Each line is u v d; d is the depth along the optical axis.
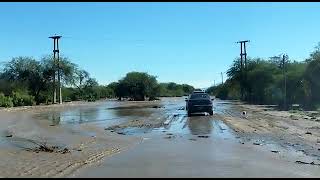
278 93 62.97
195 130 26.73
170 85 180.75
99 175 12.54
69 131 27.92
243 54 87.12
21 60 84.00
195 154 16.52
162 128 28.88
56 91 88.25
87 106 72.19
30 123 35.41
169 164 14.30
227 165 14.04
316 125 28.78
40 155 16.41
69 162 14.81
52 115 47.50
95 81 112.94
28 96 77.00
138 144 20.31
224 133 24.61
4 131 28.05
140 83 113.19
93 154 16.88
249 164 14.22
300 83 54.84
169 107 64.31
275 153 16.72
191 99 41.53
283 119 34.47
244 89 86.69
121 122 35.06
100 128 29.98
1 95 69.19
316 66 51.31
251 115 40.12
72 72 86.94
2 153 16.83
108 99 118.69
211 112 41.06
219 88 143.12
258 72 73.75
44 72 83.75
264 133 24.28
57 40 84.56
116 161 15.07
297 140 20.95
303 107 51.88
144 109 58.50
